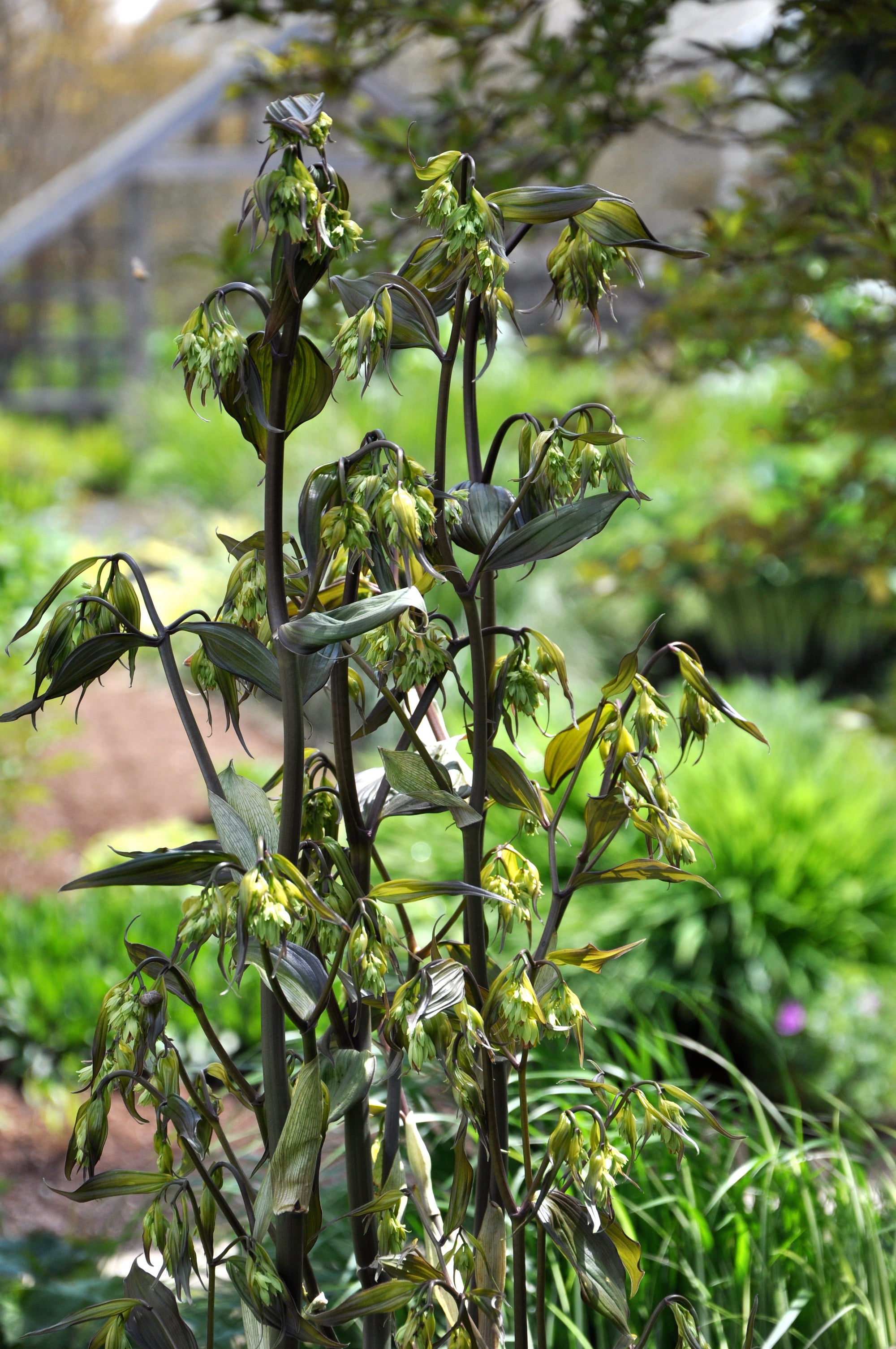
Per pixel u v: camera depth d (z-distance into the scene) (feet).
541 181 8.70
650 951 12.31
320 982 4.59
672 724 15.20
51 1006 12.16
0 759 14.28
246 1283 4.58
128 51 68.03
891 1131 7.57
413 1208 6.24
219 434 33.45
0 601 16.02
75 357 53.36
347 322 4.47
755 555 11.19
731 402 33.42
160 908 13.66
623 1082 7.42
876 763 15.84
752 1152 7.50
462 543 4.69
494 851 4.81
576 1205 4.77
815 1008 12.10
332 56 8.00
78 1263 7.02
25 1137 10.87
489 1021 4.62
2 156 62.59
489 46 8.19
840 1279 6.20
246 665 4.59
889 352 9.62
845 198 7.52
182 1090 5.84
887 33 7.47
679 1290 6.12
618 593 11.57
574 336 9.76
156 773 20.42
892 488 10.12
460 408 27.86
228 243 6.77
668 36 8.31
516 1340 4.82
